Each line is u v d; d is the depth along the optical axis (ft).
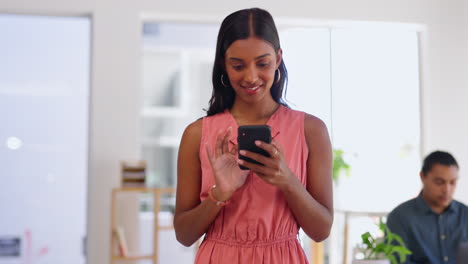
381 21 16.40
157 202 14.34
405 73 17.03
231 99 4.17
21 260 15.51
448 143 16.84
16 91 15.75
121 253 14.06
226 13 15.75
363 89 16.88
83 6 15.40
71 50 16.10
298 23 16.48
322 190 4.00
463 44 16.90
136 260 15.14
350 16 16.25
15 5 15.07
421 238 9.32
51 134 15.83
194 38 24.17
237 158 3.73
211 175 3.93
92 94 15.37
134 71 15.53
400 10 16.53
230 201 3.86
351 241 17.15
